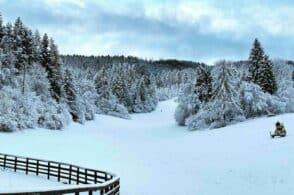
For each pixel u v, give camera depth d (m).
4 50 71.06
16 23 74.94
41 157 42.78
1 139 55.09
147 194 22.34
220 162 34.62
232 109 70.38
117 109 120.44
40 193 9.83
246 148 39.09
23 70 73.06
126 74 155.75
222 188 23.95
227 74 72.19
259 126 54.06
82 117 86.69
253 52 77.00
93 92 117.94
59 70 79.94
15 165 31.25
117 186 17.41
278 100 72.44
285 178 24.73
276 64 121.75
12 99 65.62
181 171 32.44
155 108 148.25
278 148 34.41
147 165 37.25
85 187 11.77
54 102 74.69
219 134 56.19
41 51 78.38
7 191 9.28
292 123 50.03
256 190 22.61
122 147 57.41
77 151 50.50
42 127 69.62
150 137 77.06
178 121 86.94
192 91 83.44
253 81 75.94
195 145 50.16
